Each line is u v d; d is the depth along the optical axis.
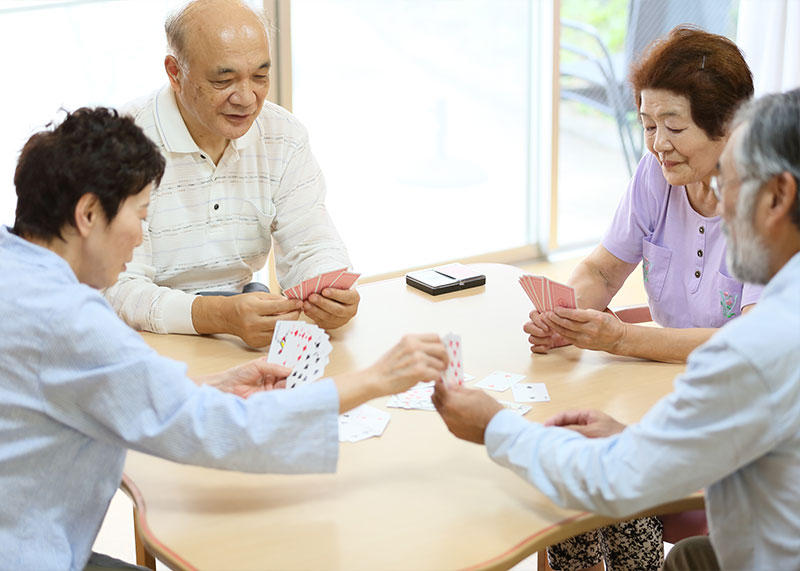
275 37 3.85
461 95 4.41
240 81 2.18
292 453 1.48
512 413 1.57
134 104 2.36
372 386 1.54
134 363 1.43
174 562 1.40
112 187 1.47
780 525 1.34
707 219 2.21
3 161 3.48
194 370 1.99
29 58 3.44
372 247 4.41
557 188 4.70
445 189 4.50
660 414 1.38
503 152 4.61
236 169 2.40
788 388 1.28
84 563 1.55
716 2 4.65
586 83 4.59
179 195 2.35
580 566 2.30
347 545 1.43
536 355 2.06
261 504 1.54
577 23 4.46
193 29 2.14
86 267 1.53
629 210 2.38
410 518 1.49
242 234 2.46
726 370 1.29
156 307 2.18
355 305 2.14
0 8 3.34
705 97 1.99
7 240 1.50
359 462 1.65
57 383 1.42
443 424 1.78
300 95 4.02
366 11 4.05
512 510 1.51
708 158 2.06
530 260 4.83
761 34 4.48
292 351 1.88
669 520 2.13
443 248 4.59
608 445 1.44
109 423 1.44
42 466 1.48
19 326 1.42
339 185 4.24
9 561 1.47
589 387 1.90
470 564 1.39
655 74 2.04
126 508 2.98
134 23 3.59
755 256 1.35
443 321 2.23
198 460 1.46
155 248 2.36
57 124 1.58
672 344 2.01
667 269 2.32
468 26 4.32
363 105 4.18
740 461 1.32
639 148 4.82
